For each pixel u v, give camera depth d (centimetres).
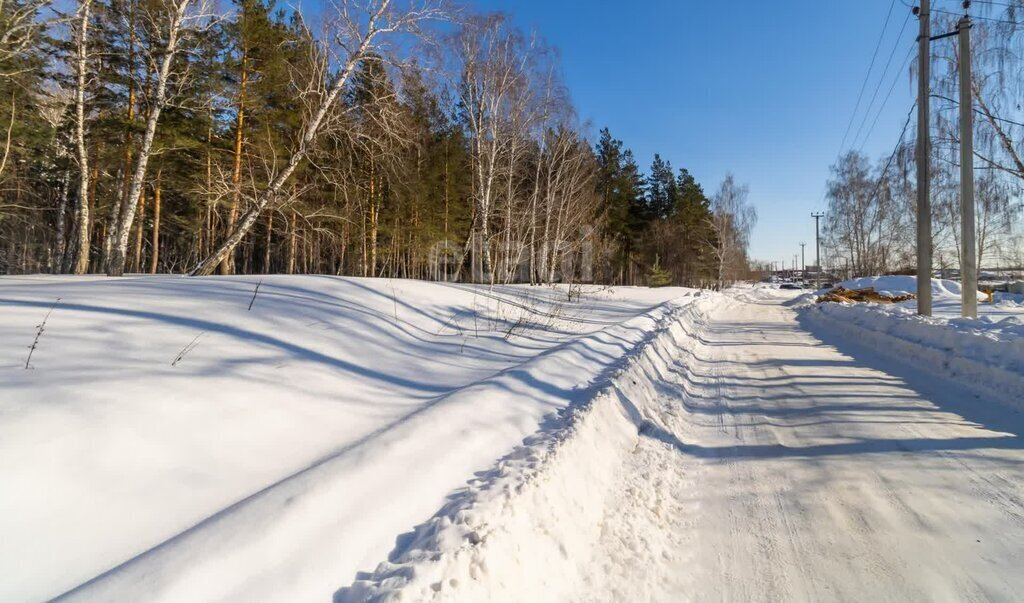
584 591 230
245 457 239
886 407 536
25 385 242
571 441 330
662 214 4938
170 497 198
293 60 1469
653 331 1000
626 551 265
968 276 942
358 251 2303
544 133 2273
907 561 256
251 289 579
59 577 150
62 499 180
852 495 331
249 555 165
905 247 3291
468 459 287
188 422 250
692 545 278
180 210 2594
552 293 1431
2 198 1858
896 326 998
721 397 615
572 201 2684
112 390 255
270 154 1631
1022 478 346
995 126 1348
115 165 1869
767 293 4625
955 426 463
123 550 166
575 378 509
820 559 261
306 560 174
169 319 407
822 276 6638
